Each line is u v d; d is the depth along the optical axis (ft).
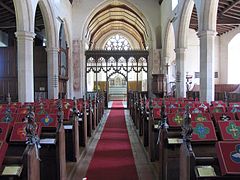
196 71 62.80
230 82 60.95
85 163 17.34
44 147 12.61
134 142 24.08
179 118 14.16
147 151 19.88
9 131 11.35
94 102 31.22
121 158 18.56
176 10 46.70
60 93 49.62
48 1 41.14
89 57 65.05
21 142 10.98
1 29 57.21
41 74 47.21
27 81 32.63
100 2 62.90
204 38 32.60
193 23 55.21
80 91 61.87
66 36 57.88
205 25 32.40
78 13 62.95
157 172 14.89
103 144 23.25
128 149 21.29
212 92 32.76
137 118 31.37
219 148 7.39
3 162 7.72
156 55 63.77
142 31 86.53
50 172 12.71
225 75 61.52
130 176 14.82
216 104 22.79
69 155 17.47
